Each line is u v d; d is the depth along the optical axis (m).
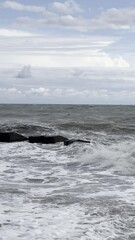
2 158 13.70
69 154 14.30
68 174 10.46
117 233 5.26
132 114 49.50
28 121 32.91
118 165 11.31
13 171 10.99
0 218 5.99
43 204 6.95
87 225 5.61
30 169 11.34
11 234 5.19
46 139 17.97
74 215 6.16
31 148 16.34
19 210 6.51
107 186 8.71
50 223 5.71
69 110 65.56
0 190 8.27
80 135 21.73
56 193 7.98
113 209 6.51
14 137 18.94
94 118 38.56
